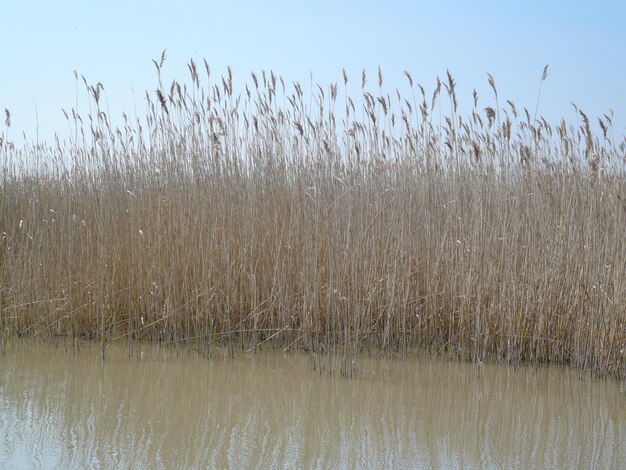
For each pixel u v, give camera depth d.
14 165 7.06
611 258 5.76
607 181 6.12
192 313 6.25
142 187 6.47
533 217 6.10
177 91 6.45
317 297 6.04
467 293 6.05
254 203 6.40
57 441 3.60
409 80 6.43
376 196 6.38
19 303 6.43
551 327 5.96
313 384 5.07
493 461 3.59
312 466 3.42
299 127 6.21
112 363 5.50
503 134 6.09
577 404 4.77
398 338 6.23
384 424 4.17
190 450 3.57
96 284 6.32
